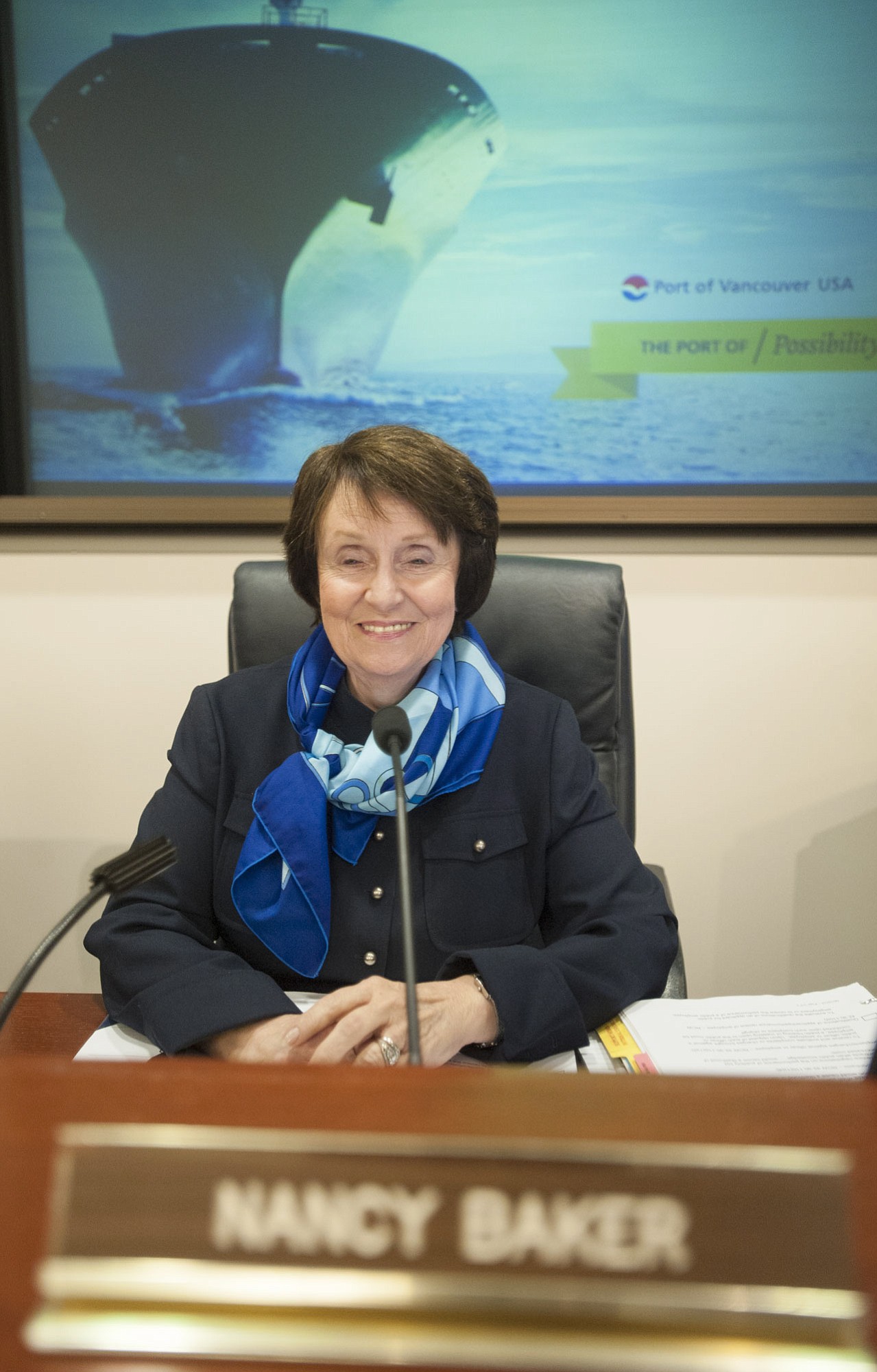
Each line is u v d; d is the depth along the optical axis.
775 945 2.09
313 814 1.10
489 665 1.22
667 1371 0.41
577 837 1.16
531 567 1.44
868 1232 0.43
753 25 1.83
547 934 1.19
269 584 1.44
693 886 2.09
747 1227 0.43
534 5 1.85
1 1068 0.50
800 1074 0.86
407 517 1.07
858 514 1.90
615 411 1.96
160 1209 0.45
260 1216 0.44
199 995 0.96
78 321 1.97
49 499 1.99
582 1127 0.46
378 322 1.95
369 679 1.14
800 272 1.90
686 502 1.92
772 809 2.05
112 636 2.05
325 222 1.92
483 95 1.88
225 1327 0.43
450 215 1.92
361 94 1.88
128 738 2.08
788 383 1.93
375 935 1.11
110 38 1.88
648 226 1.90
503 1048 0.92
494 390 1.97
